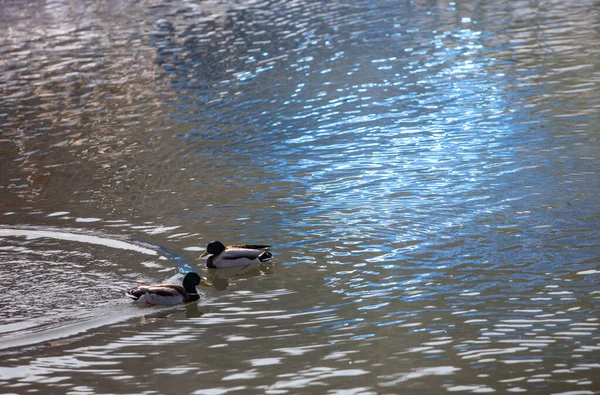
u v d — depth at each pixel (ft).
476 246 46.62
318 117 75.46
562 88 76.54
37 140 76.64
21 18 151.23
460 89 79.82
